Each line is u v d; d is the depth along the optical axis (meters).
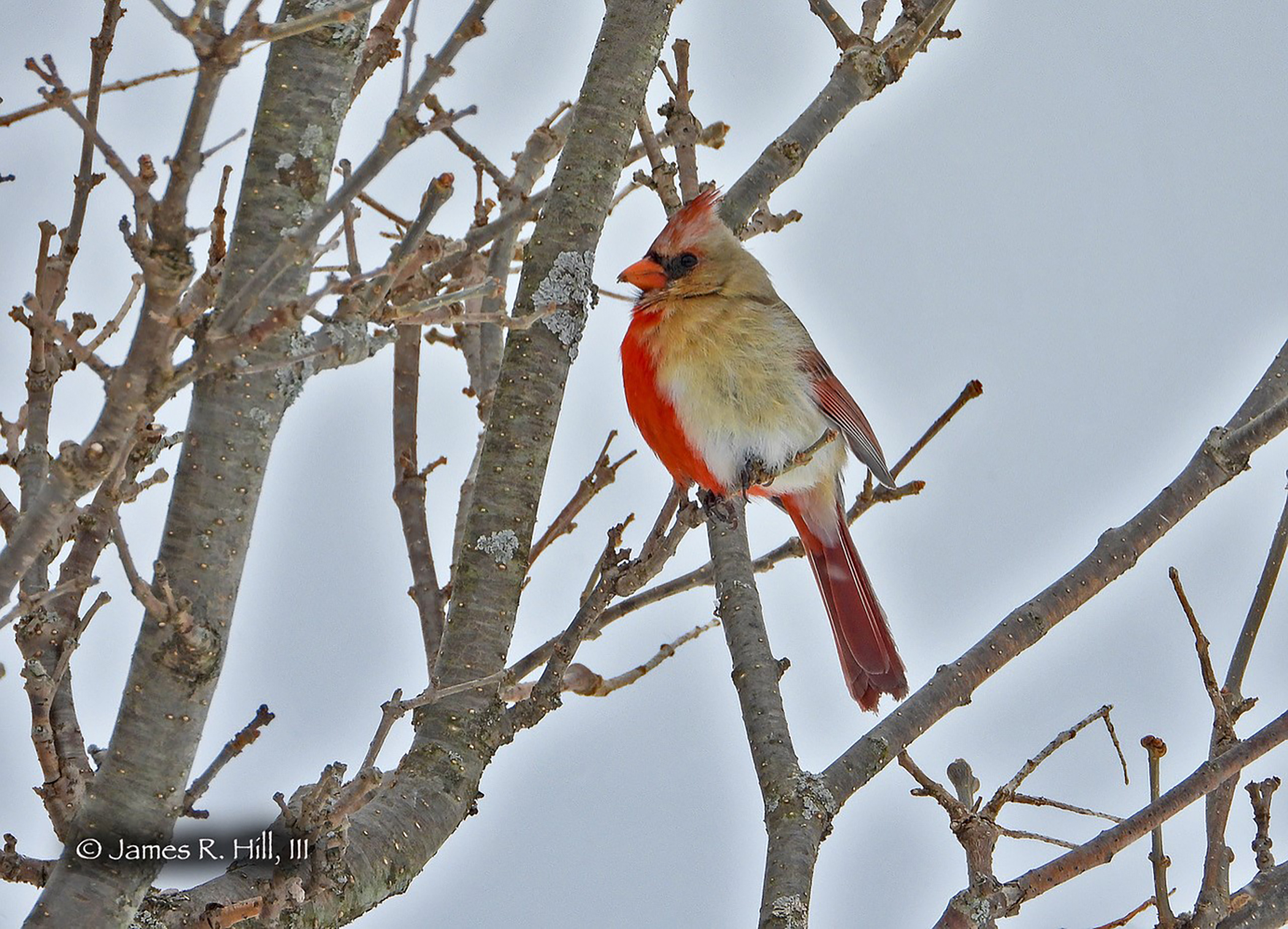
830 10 8.05
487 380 7.44
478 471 6.34
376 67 5.56
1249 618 6.36
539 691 5.79
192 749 4.23
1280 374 7.14
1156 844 5.67
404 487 7.08
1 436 5.05
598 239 6.70
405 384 7.27
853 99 8.02
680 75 8.09
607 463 6.50
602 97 6.82
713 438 7.99
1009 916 5.48
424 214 3.91
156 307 3.53
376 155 3.66
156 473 4.96
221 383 4.27
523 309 6.49
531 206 5.07
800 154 7.97
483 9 3.73
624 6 6.98
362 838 5.21
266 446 4.31
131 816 4.17
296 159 4.51
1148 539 6.63
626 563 5.82
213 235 4.61
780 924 5.24
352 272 5.60
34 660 4.68
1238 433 6.71
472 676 5.86
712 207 8.04
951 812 5.68
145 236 3.45
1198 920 5.64
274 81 4.58
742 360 7.98
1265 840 5.92
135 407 3.64
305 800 4.44
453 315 4.68
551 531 6.39
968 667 6.30
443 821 5.49
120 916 4.16
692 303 8.03
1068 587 6.52
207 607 4.21
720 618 6.80
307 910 4.88
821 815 5.72
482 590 6.04
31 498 5.05
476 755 5.70
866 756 5.95
